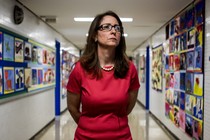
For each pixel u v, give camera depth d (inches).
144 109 324.8
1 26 117.5
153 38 270.8
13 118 137.1
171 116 184.2
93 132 46.5
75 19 194.9
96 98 44.9
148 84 319.3
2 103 122.4
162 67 218.7
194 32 135.0
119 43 50.1
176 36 171.6
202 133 124.0
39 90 185.6
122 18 189.8
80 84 48.5
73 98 51.5
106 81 46.4
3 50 121.2
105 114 46.4
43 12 170.9
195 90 133.1
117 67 47.6
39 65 187.5
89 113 46.9
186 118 148.1
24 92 152.7
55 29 244.5
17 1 142.3
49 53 220.2
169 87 191.3
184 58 152.4
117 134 46.7
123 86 47.0
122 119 48.1
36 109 181.3
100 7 157.9
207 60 118.4
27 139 161.2
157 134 189.8
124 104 46.8
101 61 49.0
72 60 376.5
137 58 431.5
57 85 269.7
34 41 173.8
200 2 126.4
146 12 169.2
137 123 231.1
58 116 265.7
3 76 121.4
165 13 171.2
